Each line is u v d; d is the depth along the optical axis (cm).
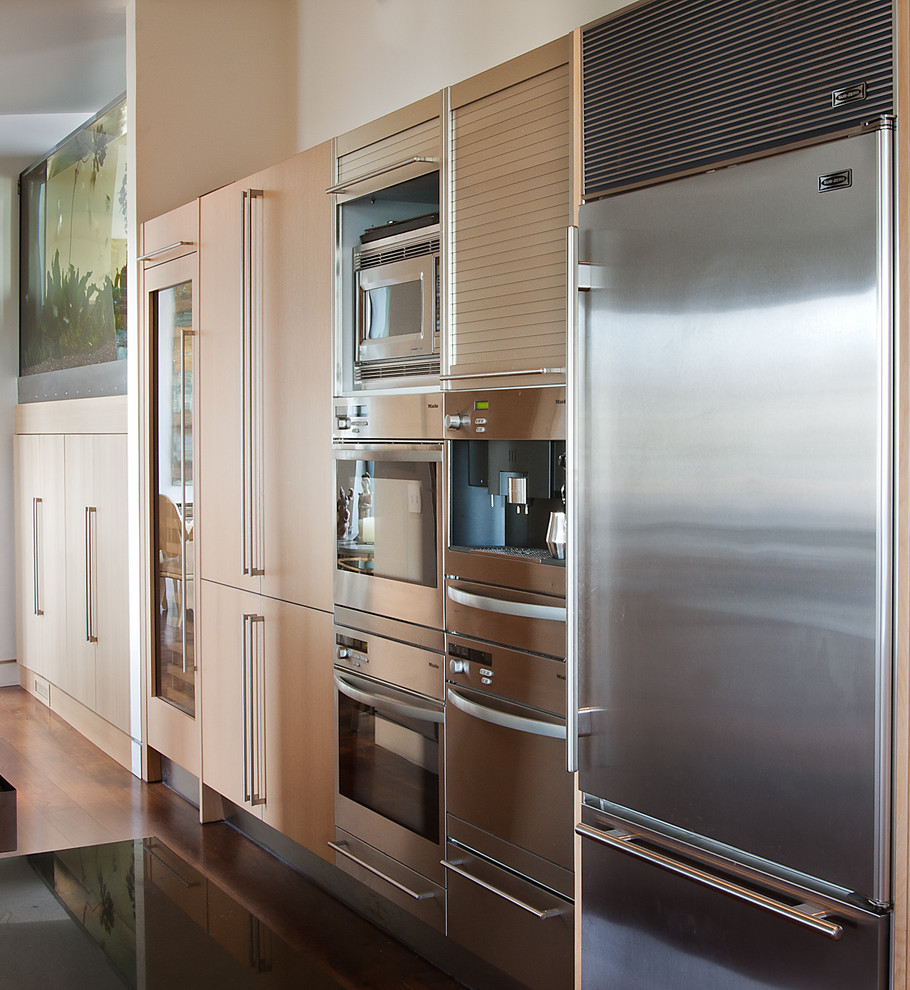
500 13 321
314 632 317
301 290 319
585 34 209
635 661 196
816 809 166
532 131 226
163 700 428
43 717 556
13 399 627
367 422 287
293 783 330
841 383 160
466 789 251
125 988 109
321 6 424
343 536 301
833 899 164
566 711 216
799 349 166
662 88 192
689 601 185
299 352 321
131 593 448
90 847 156
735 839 179
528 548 252
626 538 197
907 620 155
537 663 226
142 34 432
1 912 130
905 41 154
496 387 237
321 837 316
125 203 459
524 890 233
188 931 124
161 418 426
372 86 390
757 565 173
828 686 163
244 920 127
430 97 258
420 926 282
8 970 114
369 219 301
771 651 171
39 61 491
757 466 173
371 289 288
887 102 156
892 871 158
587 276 205
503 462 246
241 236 351
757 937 176
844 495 160
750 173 174
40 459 567
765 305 171
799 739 168
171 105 439
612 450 200
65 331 543
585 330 206
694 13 186
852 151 159
